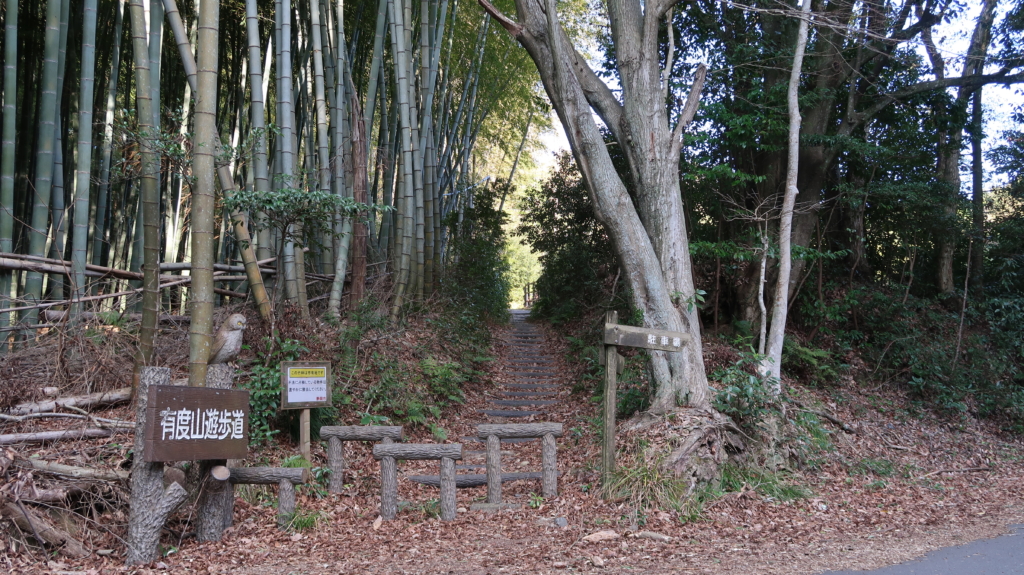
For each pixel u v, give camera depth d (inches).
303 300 322.0
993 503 255.4
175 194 435.5
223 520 190.1
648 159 290.0
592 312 569.0
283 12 318.0
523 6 298.8
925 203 458.6
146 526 166.7
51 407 222.8
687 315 281.6
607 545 188.5
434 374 367.9
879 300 485.7
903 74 470.0
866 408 397.1
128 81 455.8
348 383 299.3
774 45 438.0
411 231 418.0
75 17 400.8
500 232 674.8
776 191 442.0
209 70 216.8
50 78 281.7
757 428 278.2
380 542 189.5
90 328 257.0
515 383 453.7
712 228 489.4
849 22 418.9
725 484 247.4
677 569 167.5
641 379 325.1
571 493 235.3
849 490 269.6
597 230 599.5
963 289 562.9
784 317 341.1
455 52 618.2
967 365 459.5
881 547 190.5
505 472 263.3
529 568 167.6
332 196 264.7
